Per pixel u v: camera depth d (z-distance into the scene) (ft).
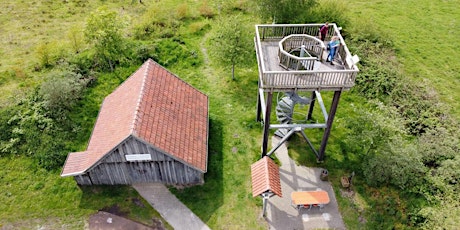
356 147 75.72
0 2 119.34
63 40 101.76
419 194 66.54
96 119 76.54
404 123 79.97
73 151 73.97
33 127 76.02
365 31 104.37
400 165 67.10
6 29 106.52
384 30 108.47
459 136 76.64
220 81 92.53
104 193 67.46
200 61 98.12
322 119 83.05
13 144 73.56
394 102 85.46
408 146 69.62
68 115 80.23
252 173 63.26
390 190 68.49
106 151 61.31
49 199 66.59
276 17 99.86
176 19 113.60
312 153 75.51
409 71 94.84
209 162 73.05
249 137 78.59
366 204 66.80
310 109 80.07
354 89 90.12
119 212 64.85
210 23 112.57
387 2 123.85
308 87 58.75
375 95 87.51
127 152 61.57
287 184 69.77
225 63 89.15
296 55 65.46
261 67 59.31
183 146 65.67
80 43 99.14
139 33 104.83
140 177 67.72
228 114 83.71
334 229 63.21
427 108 83.61
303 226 63.41
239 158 74.23
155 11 112.27
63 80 80.59
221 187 68.90
